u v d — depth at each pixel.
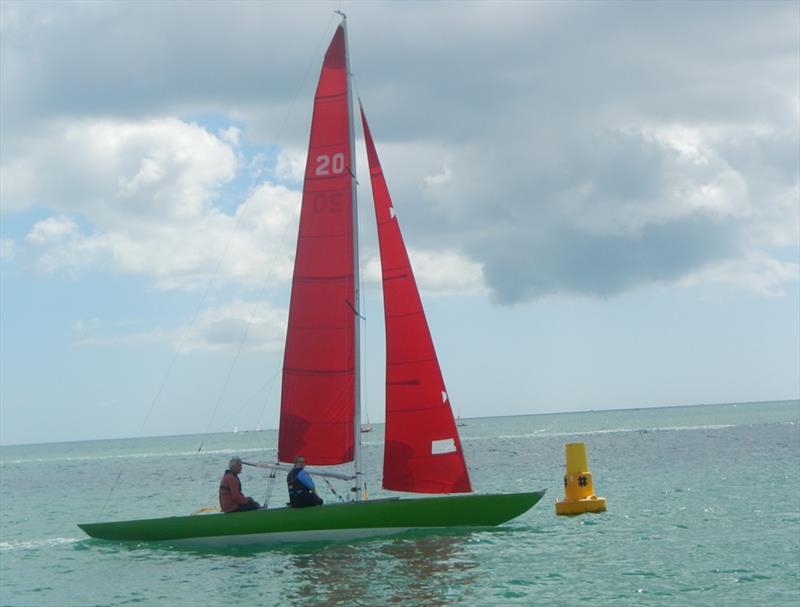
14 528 35.97
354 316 25.16
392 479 24.58
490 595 17.61
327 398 25.05
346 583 18.94
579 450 29.31
